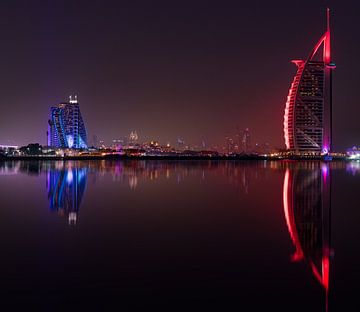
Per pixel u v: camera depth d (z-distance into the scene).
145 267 16.17
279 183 60.09
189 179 68.12
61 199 38.62
